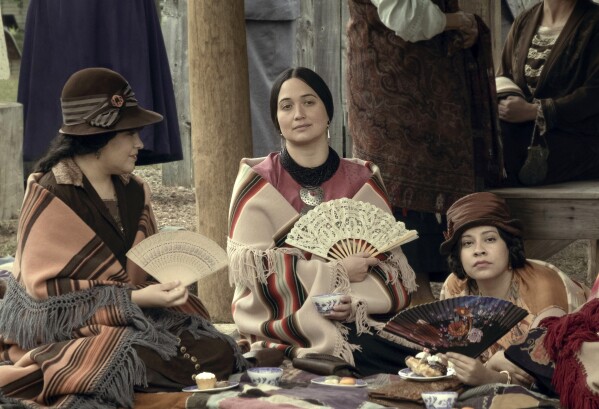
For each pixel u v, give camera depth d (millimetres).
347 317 6035
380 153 7473
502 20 13242
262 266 6113
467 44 7480
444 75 7531
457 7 7586
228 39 7762
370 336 6023
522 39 8250
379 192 6434
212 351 5723
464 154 7570
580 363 5035
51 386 5332
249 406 5047
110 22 9172
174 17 12344
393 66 7461
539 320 5727
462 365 5320
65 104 5766
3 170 10938
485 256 5824
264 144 11641
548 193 7578
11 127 10953
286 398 5125
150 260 5625
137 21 9195
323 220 6199
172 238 5617
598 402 4949
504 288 5926
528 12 8336
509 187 7992
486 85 7652
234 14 7773
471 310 5215
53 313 5555
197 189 7906
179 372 5598
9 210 11055
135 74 9180
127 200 5926
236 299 6297
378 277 6180
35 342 5625
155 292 5570
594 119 8008
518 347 5324
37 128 9500
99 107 5711
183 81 12578
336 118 12164
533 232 7645
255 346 6168
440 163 7512
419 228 7570
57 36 9312
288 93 6285
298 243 6180
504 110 7926
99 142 5723
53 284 5586
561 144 7977
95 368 5379
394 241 6238
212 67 7762
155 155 9523
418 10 7156
